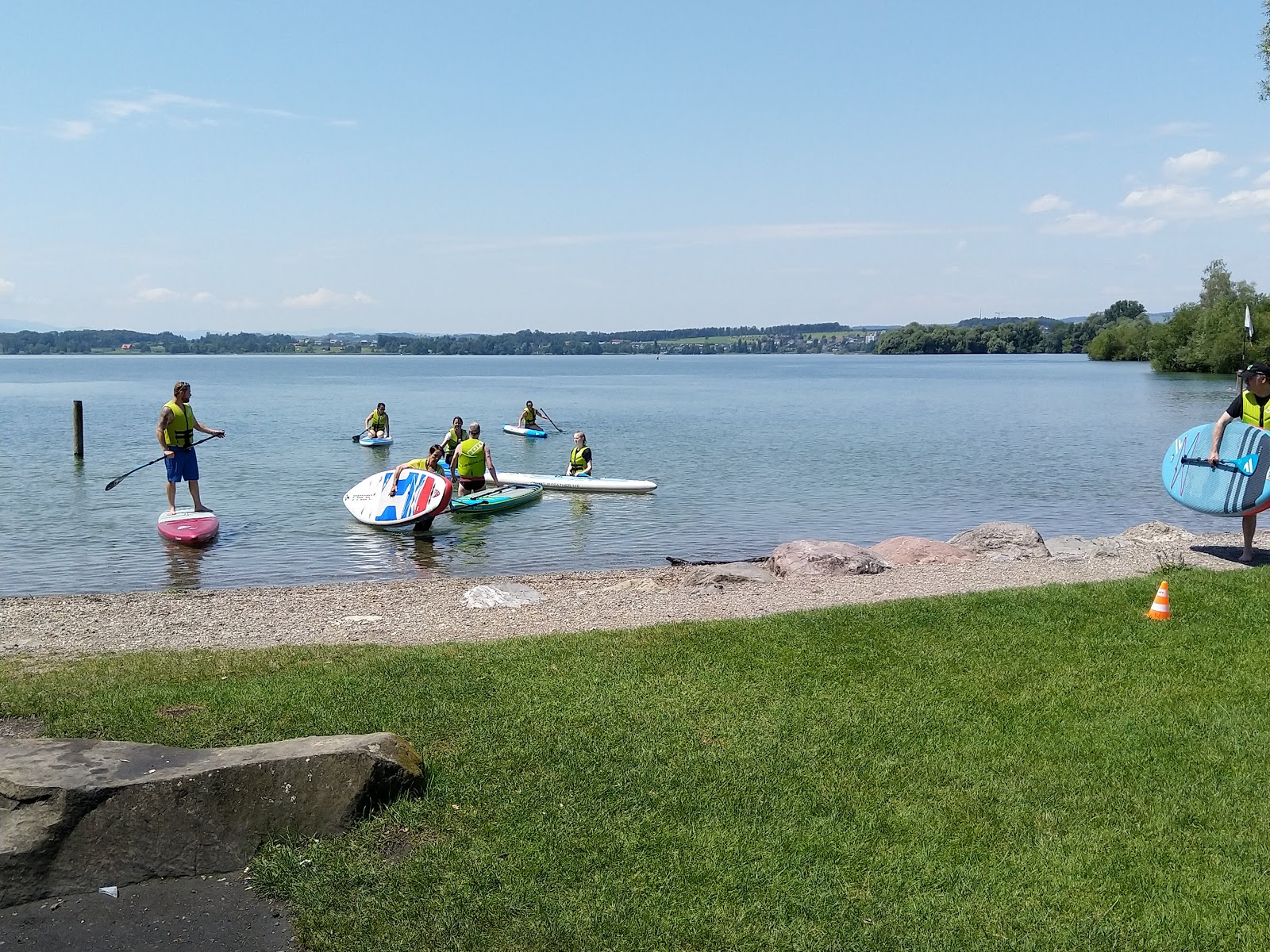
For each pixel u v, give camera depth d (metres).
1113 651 9.28
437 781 6.44
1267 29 23.77
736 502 27.00
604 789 6.41
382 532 22.42
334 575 18.19
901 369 176.50
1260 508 14.65
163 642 11.57
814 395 88.62
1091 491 29.30
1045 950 4.95
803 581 14.59
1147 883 5.47
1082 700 8.01
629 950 4.93
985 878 5.52
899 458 37.81
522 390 101.50
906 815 6.17
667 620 11.95
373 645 10.37
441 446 25.52
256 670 9.02
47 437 44.25
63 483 29.27
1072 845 5.84
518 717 7.53
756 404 75.38
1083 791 6.46
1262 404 14.87
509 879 5.47
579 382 125.06
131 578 17.75
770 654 9.24
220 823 5.68
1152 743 7.14
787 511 25.67
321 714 7.50
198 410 66.06
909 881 5.50
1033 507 26.55
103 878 5.45
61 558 19.39
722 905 5.28
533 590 14.42
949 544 17.77
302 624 12.44
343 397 85.12
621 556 20.08
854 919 5.18
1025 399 79.00
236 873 5.62
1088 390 90.31
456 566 19.06
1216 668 8.73
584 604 13.38
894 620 10.40
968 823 6.07
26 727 7.41
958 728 7.43
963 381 118.25
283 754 5.96
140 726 7.24
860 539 22.17
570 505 26.52
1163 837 5.91
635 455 39.06
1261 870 5.57
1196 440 15.47
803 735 7.27
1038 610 10.73
